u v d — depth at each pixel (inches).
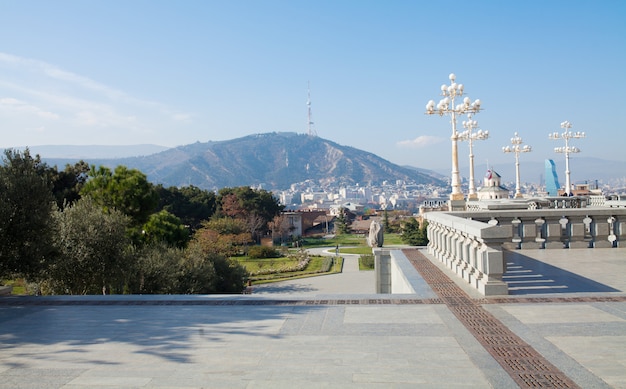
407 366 220.8
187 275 1244.5
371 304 351.3
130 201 1274.6
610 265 493.7
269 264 2775.6
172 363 231.0
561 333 267.4
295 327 293.1
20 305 373.1
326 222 5743.1
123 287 1028.5
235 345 258.2
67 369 225.3
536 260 531.8
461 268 447.2
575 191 2979.8
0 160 486.0
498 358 229.1
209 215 3567.9
